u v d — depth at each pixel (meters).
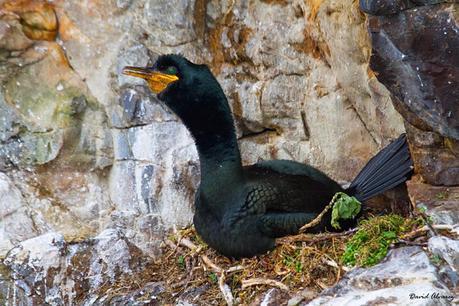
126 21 11.88
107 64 11.82
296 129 11.89
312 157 11.87
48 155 11.63
